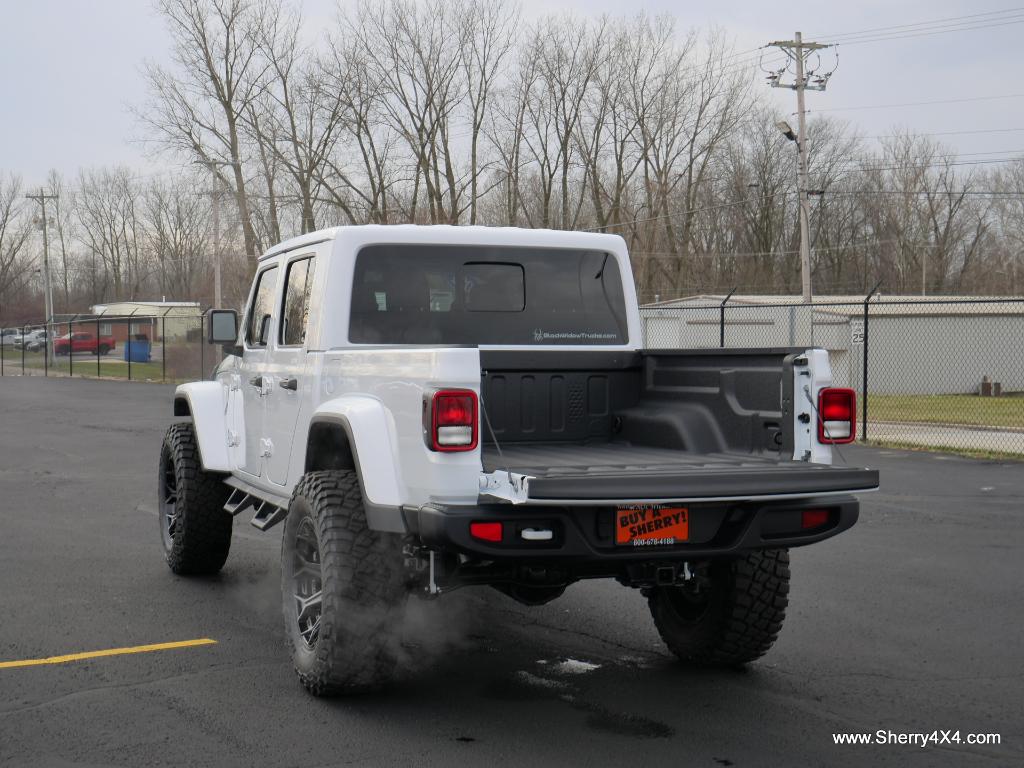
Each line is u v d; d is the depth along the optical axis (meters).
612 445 5.61
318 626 4.74
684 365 5.39
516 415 5.56
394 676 5.23
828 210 67.88
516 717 4.62
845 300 36.25
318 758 4.12
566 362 5.62
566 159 55.25
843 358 31.73
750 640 5.21
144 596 6.86
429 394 4.23
